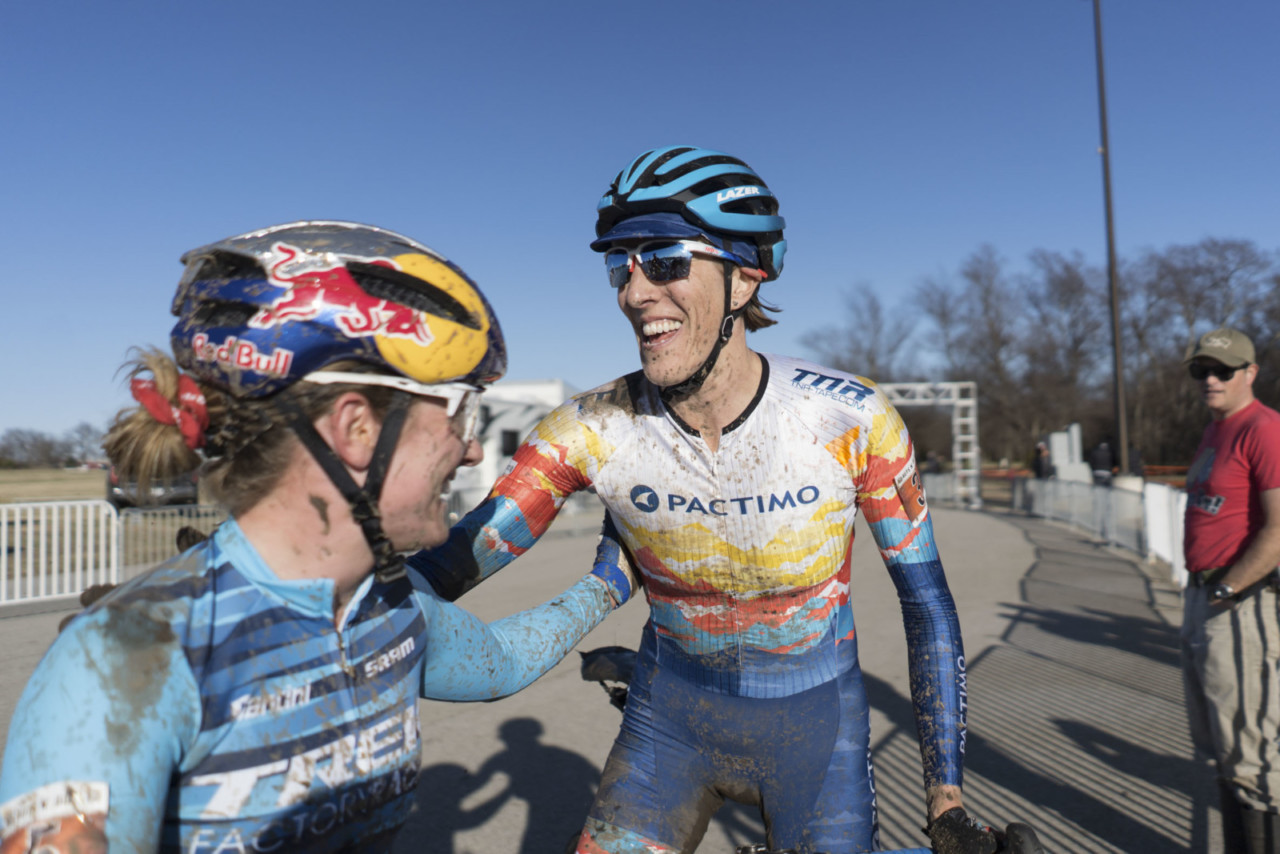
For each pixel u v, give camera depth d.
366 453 0.85
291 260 0.82
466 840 2.84
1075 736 3.91
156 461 0.85
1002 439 48.84
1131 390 42.50
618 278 1.46
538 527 1.57
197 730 0.76
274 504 0.83
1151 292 42.22
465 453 0.95
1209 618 2.61
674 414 1.49
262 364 0.78
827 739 1.56
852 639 1.66
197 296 0.82
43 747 0.67
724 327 1.42
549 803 3.15
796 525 1.50
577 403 1.60
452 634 1.12
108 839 0.67
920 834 2.97
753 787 1.59
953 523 16.52
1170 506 8.88
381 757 0.93
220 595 0.79
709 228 1.39
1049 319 46.09
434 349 0.85
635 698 1.68
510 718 4.15
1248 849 2.44
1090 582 8.48
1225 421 2.74
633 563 1.70
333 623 0.88
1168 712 4.25
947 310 48.16
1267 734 2.43
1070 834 2.91
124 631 0.72
